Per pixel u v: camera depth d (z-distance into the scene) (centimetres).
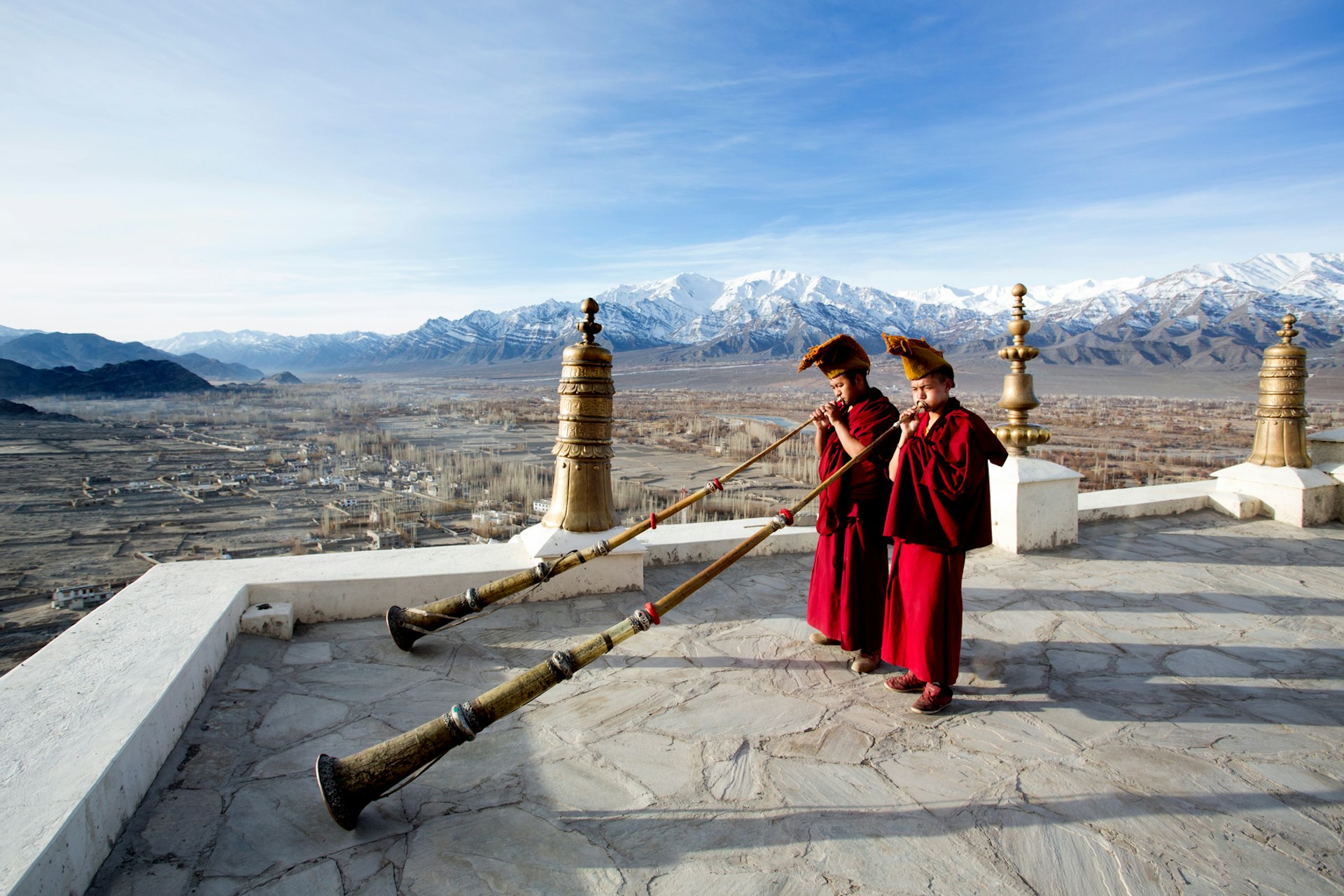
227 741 286
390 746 239
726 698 334
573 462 463
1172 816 249
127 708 255
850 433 363
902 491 322
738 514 4206
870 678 359
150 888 208
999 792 262
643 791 261
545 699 330
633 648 389
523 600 449
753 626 425
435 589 428
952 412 318
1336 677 365
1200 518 724
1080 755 288
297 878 215
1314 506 696
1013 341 625
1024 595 489
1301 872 221
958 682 357
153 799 248
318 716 308
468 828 240
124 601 370
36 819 192
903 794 260
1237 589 504
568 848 230
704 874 219
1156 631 426
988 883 216
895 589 337
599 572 465
